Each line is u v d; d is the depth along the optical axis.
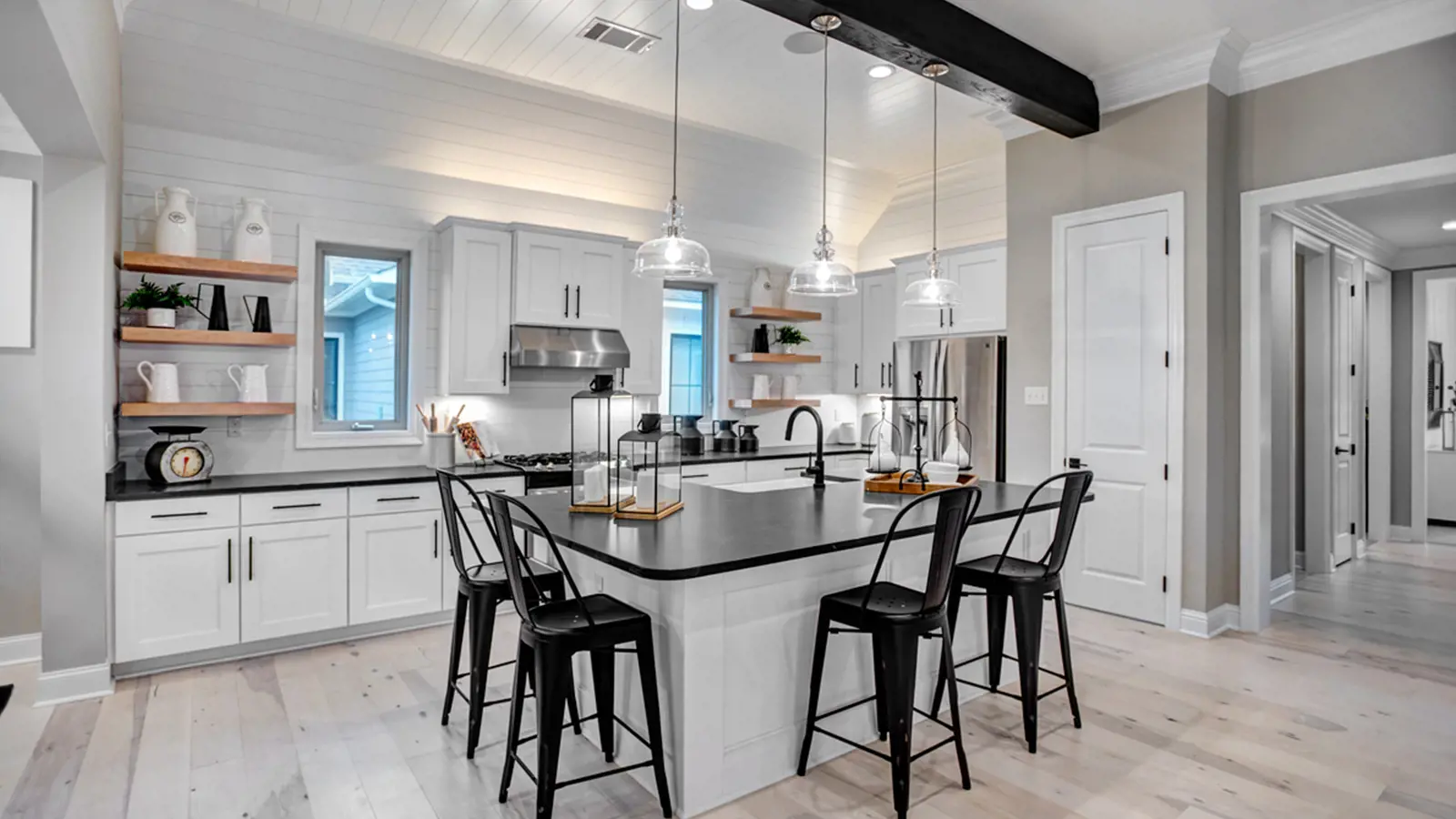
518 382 4.88
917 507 2.97
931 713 2.92
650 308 5.30
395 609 3.93
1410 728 2.86
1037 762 2.58
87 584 3.11
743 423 6.15
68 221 3.07
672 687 2.26
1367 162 3.59
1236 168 4.02
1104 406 4.27
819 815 2.25
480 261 4.42
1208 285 3.88
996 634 3.07
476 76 4.12
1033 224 4.62
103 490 3.15
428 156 4.44
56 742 2.71
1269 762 2.59
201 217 3.89
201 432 3.75
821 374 6.57
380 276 4.51
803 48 3.91
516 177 4.77
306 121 4.02
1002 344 5.08
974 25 3.49
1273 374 4.82
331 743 2.71
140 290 3.64
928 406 5.52
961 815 2.25
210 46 3.55
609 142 4.84
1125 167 4.18
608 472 2.81
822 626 2.42
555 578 2.70
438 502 4.06
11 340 3.50
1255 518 4.00
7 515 3.51
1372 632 4.03
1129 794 2.37
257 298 4.02
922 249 6.16
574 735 2.81
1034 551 3.46
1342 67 3.66
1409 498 6.68
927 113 4.81
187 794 2.37
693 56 4.00
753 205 5.84
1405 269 6.65
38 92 2.36
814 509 2.92
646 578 1.95
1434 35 3.39
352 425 4.42
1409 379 6.69
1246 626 4.04
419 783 2.45
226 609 3.49
